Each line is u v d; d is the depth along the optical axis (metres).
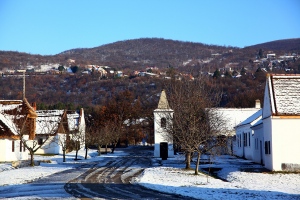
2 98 169.38
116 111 104.38
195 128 36.03
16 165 43.47
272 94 37.56
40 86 192.25
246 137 56.03
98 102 167.50
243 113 70.12
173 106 41.34
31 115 56.75
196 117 37.78
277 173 35.50
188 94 39.91
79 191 25.52
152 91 155.25
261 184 29.22
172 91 51.25
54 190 26.00
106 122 97.38
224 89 127.69
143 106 114.19
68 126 72.00
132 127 105.12
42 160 52.41
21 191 25.70
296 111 36.34
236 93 121.88
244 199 22.11
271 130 36.47
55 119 69.38
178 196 23.44
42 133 67.56
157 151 62.47
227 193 24.52
